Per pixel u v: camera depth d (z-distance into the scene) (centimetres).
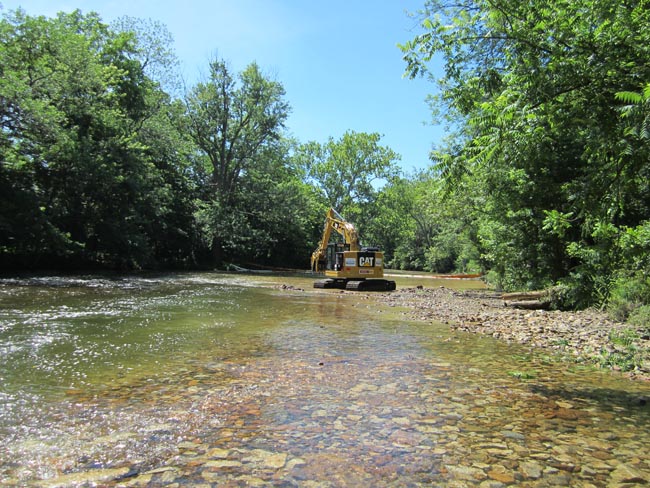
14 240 2209
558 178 1462
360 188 5753
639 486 307
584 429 412
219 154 4475
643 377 596
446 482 308
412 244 6306
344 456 345
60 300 1296
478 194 2012
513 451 362
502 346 801
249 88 4206
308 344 789
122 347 719
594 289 1277
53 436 376
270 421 417
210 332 879
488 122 565
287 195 4397
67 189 2492
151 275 2823
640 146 492
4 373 557
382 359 682
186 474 313
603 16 526
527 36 570
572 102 557
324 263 2656
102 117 2550
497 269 2034
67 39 2394
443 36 666
